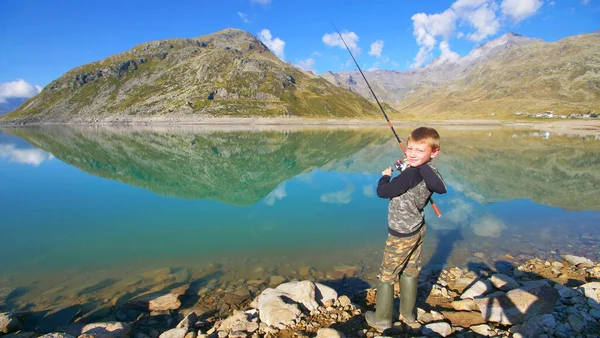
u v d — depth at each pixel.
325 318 4.48
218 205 12.39
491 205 11.08
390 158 25.42
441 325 4.07
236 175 19.14
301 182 16.61
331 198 12.98
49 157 27.53
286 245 8.05
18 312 4.95
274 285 6.08
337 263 6.95
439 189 3.23
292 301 4.80
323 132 66.81
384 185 3.48
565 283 5.68
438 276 6.12
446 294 5.29
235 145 38.59
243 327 4.38
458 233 8.45
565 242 7.81
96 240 8.70
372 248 7.71
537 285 4.90
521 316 4.30
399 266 3.80
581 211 10.34
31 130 80.81
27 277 6.64
